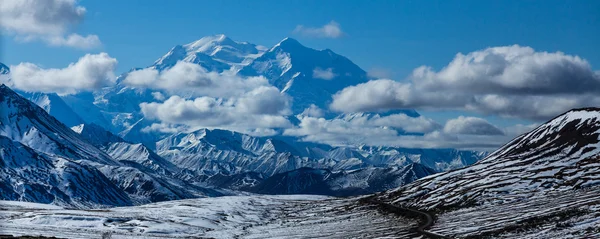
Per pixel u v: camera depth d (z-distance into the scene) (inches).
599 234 6574.8
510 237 7219.5
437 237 7785.4
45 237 7209.6
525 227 7603.4
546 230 7239.2
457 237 7657.5
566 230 7086.6
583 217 7559.1
